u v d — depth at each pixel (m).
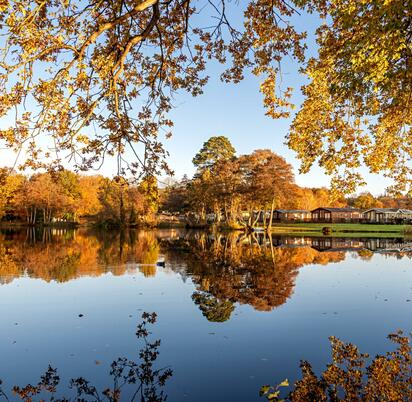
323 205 98.25
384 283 14.78
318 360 7.29
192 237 42.19
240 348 7.88
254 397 5.88
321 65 6.88
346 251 27.48
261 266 19.47
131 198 62.22
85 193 69.94
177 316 10.14
